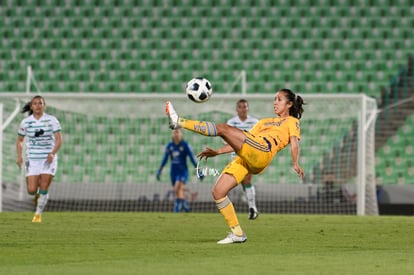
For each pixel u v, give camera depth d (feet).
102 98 234.79
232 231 108.99
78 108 273.95
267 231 135.85
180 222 160.04
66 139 280.72
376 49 311.27
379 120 286.66
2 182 246.27
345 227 148.66
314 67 309.01
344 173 264.31
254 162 106.63
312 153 278.46
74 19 318.86
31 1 321.73
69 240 111.86
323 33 314.96
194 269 75.61
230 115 274.77
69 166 280.51
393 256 90.79
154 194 257.75
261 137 107.45
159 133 285.23
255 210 177.06
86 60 311.27
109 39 315.17
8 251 94.53
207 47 314.14
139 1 321.93
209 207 253.85
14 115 235.20
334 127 277.64
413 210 252.42
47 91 306.76
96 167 281.95
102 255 89.86
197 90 116.47
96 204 258.16
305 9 318.24
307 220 173.88
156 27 317.83
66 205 257.75
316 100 243.60
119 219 169.89
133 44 314.14
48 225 147.54
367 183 235.20
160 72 310.04
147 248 99.09
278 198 253.24
